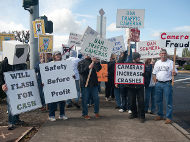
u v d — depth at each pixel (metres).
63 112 5.33
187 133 4.43
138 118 5.52
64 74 5.23
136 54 5.45
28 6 7.02
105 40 5.50
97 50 5.46
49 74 5.11
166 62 5.15
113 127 4.75
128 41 6.39
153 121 5.28
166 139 4.09
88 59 5.35
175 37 5.33
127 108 6.38
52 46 6.87
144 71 5.34
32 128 4.55
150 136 4.23
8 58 4.53
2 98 7.13
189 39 5.28
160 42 5.42
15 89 4.64
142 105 5.19
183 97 9.53
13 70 4.78
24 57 4.64
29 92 4.87
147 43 7.27
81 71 5.23
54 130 4.47
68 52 9.96
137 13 6.66
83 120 5.26
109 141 3.93
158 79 5.20
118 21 6.73
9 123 4.53
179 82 16.73
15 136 4.10
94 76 5.32
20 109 4.66
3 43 4.60
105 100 8.14
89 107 6.93
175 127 4.84
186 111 6.83
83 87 5.30
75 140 3.95
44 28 6.89
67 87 5.25
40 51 6.63
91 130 4.52
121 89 6.19
